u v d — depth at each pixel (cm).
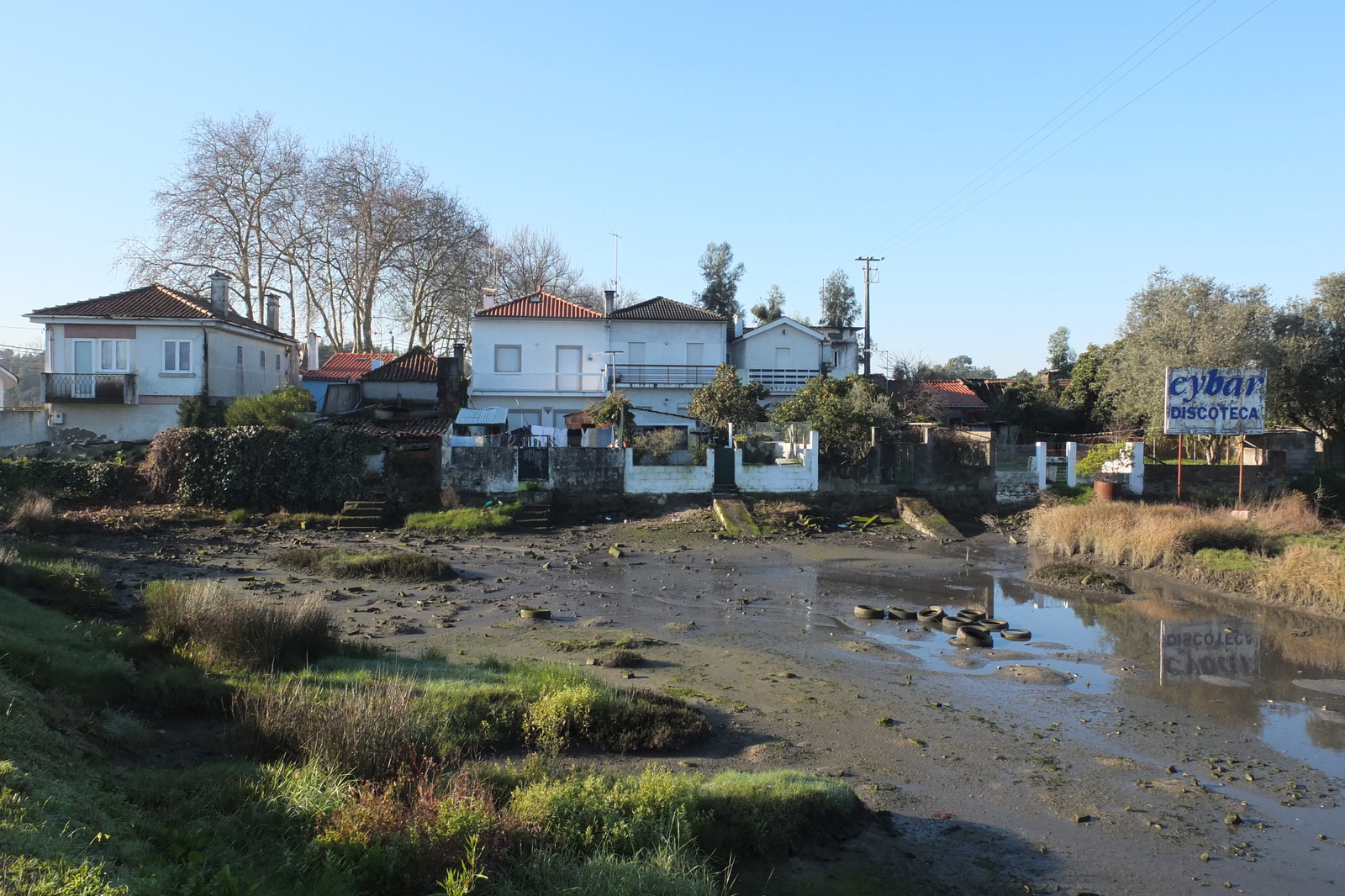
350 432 3081
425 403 4006
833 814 825
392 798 731
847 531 2947
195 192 4306
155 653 1217
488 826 688
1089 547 2514
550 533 2856
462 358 4303
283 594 1847
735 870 732
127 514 2802
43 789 589
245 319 4069
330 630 1371
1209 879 760
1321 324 4041
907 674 1369
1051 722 1155
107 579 1892
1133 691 1296
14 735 684
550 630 1605
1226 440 3809
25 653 998
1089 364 4950
